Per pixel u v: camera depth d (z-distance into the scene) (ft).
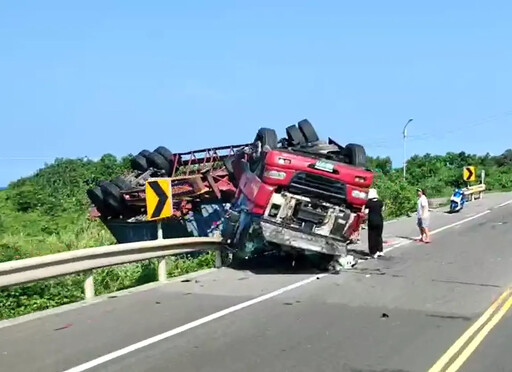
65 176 140.87
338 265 45.68
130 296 35.35
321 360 22.50
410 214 108.27
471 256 52.54
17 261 29.50
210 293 36.17
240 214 45.55
